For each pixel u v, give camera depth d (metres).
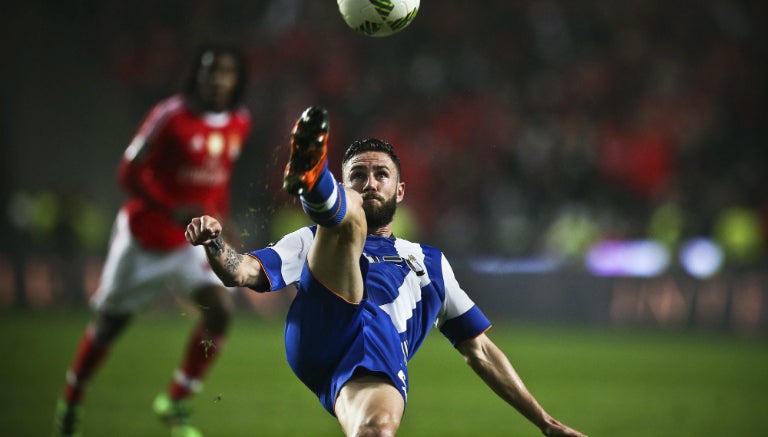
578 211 71.25
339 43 82.31
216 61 26.45
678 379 39.56
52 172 72.31
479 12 85.12
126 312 25.92
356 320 14.30
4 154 69.94
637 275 63.38
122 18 79.94
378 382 13.95
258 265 14.18
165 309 63.75
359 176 15.30
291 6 84.44
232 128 27.56
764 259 67.69
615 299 63.19
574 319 62.84
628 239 69.31
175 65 78.75
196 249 26.19
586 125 78.88
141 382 34.66
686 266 65.50
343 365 14.23
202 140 26.81
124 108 77.38
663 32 87.44
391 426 12.73
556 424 14.87
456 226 71.44
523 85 82.00
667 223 66.94
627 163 75.44
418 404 31.38
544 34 84.88
